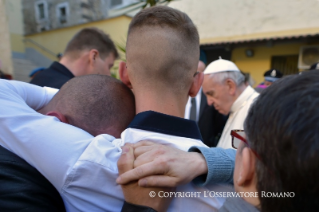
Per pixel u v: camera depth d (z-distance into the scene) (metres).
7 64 4.39
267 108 0.44
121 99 0.75
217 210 0.68
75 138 0.63
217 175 0.65
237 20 5.87
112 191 0.62
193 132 0.74
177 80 0.70
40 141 0.61
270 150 0.43
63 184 0.61
